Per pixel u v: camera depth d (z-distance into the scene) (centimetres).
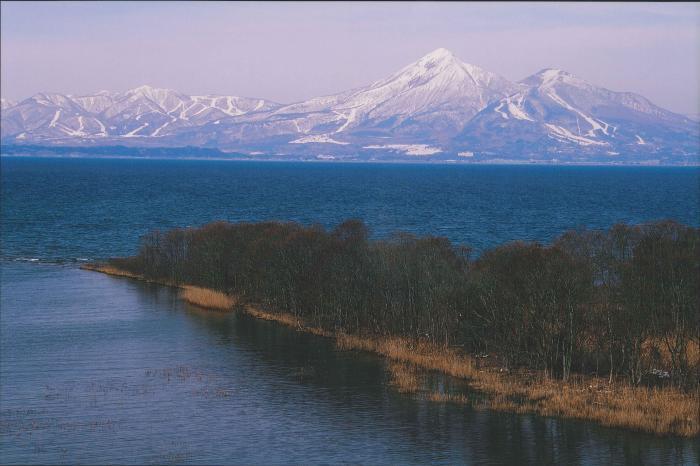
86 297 12962
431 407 7262
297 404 7362
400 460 6084
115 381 8081
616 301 8456
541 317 8294
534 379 7962
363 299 10350
